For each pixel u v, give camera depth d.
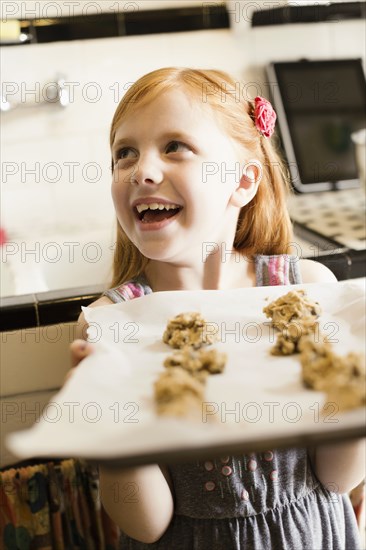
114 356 0.65
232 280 0.95
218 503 0.85
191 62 1.90
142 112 0.82
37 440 0.51
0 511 1.06
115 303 0.85
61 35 1.80
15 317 1.06
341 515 0.94
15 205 1.89
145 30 1.85
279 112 1.92
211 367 0.64
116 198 0.83
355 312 0.73
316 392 0.59
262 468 0.86
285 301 0.73
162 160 0.81
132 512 0.81
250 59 1.94
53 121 1.85
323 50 1.99
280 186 1.03
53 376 1.10
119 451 0.50
